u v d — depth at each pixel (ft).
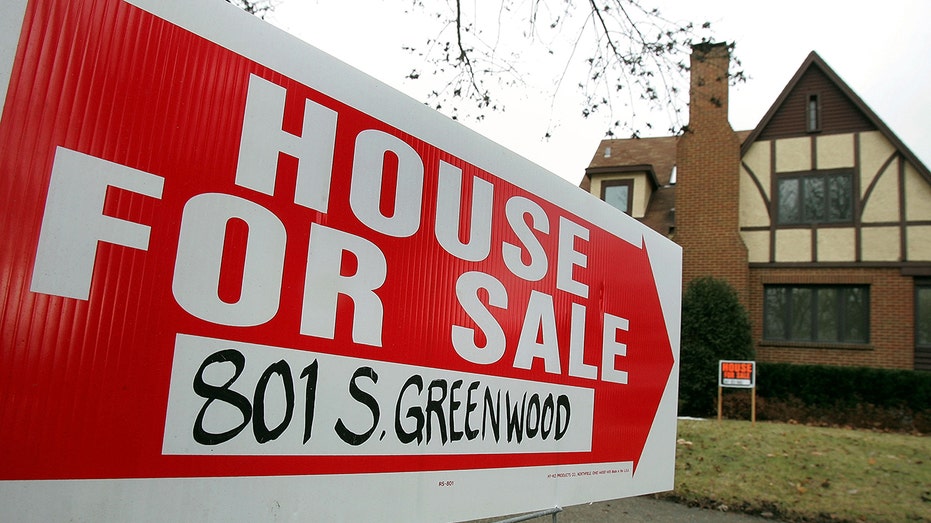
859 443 25.29
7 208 4.58
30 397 4.60
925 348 38.70
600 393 11.19
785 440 25.41
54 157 4.82
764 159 43.80
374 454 6.95
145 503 5.13
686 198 43.75
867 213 40.96
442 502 7.79
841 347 40.09
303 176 6.48
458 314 8.25
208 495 5.51
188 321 5.48
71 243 4.86
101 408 4.94
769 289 42.91
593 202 11.53
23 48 4.74
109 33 5.20
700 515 18.29
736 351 36.81
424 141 7.96
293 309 6.26
